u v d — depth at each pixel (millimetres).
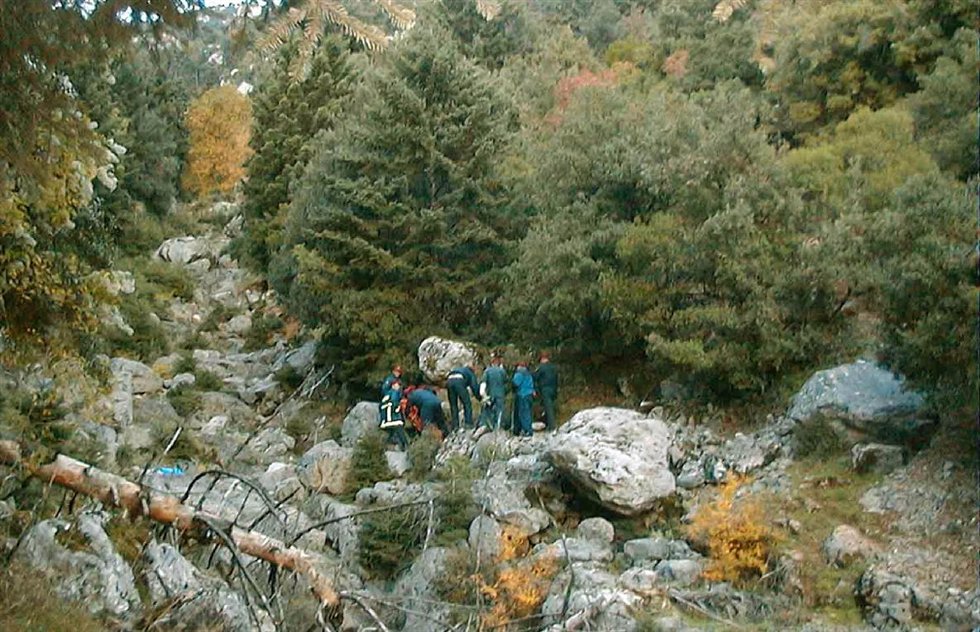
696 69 30406
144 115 46188
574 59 40656
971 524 12609
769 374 18234
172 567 8773
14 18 6219
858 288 17703
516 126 31500
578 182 22266
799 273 17812
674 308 19469
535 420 20688
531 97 36844
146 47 6453
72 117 7391
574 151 22688
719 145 19828
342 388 25344
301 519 14797
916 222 14875
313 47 5730
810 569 12562
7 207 8453
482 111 25656
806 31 28234
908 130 23125
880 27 27172
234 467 18688
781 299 18078
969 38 22172
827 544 12906
